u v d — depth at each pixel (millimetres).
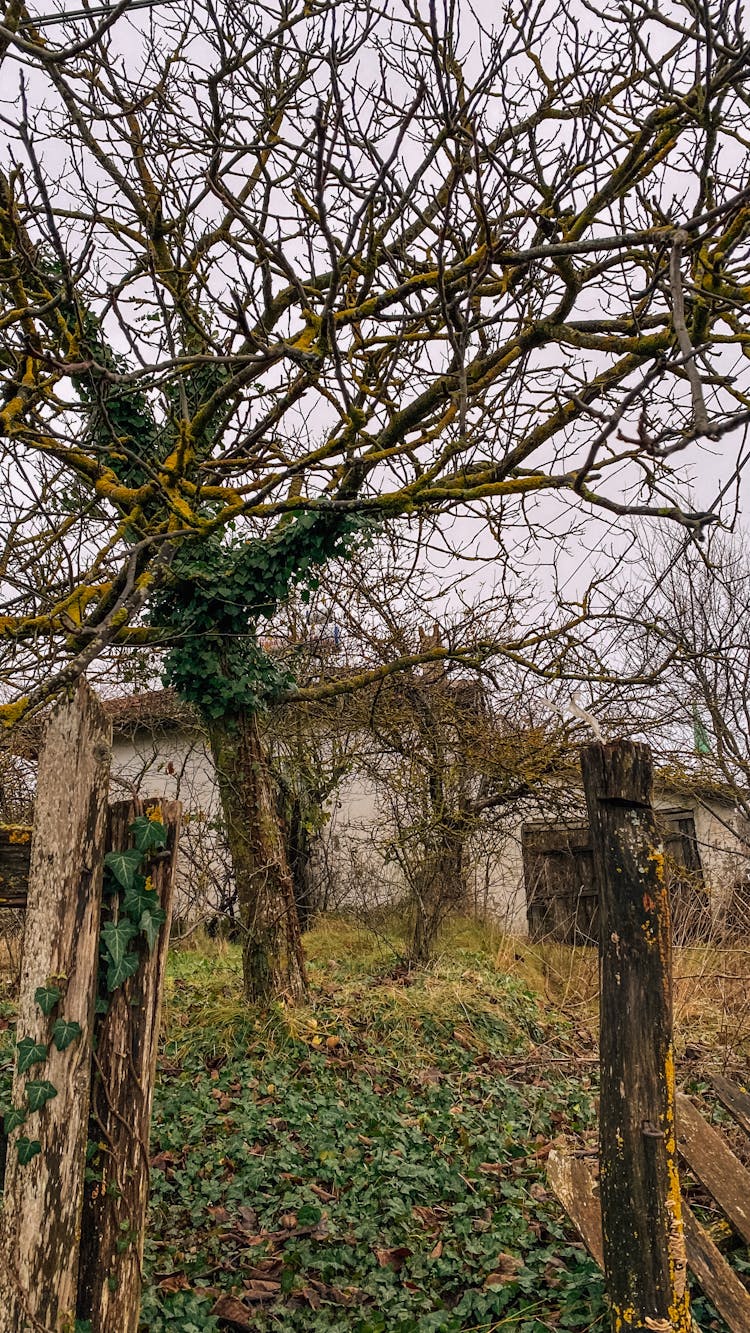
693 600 11391
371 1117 6672
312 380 4785
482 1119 6793
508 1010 9602
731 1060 7180
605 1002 2803
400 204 4527
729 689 9773
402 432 5902
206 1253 4699
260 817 9188
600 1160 2791
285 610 12320
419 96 3691
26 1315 2576
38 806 2852
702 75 4270
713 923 10102
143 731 14359
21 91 3432
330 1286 4426
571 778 10336
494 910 13008
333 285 3826
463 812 10758
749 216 4105
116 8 3408
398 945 11898
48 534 5305
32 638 5477
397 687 10938
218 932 12523
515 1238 4820
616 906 2809
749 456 2957
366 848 14070
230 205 4418
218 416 7859
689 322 4387
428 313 4762
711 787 9742
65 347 5566
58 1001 2732
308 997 9125
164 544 4859
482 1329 4051
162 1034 8195
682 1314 2652
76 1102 2703
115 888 2881
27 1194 2646
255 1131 6246
